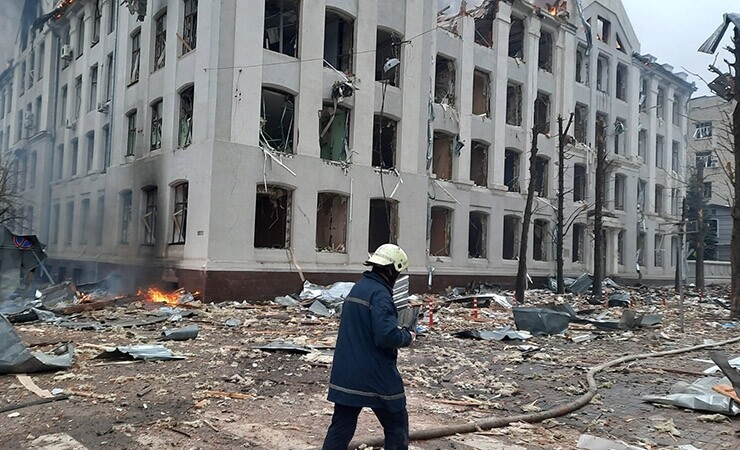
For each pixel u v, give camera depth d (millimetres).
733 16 20234
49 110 33125
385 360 4246
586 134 34188
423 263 24453
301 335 12969
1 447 5305
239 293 18844
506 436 6043
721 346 13219
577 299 26047
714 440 6082
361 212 22203
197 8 20391
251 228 19328
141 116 23641
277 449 5426
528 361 10820
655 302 26781
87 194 28312
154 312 15984
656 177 40625
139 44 24703
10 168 36719
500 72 29141
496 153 28766
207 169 18750
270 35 21938
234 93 19219
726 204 50344
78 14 30906
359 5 22625
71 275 28703
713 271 43812
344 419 4262
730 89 21125
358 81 22391
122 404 6805
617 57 36750
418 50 24562
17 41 38531
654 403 7629
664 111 41875
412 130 24203
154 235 22250
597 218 27109
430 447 5629
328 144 22484
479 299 21266
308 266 20531
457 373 9477
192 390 7578
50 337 11727
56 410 6504
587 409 7340
